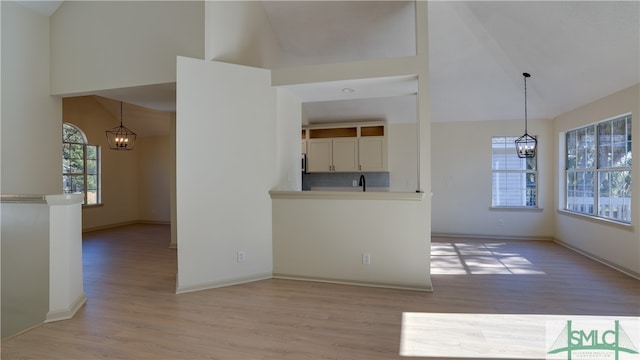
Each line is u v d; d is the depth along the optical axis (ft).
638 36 11.15
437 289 12.46
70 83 15.31
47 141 15.52
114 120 27.91
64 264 10.09
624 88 14.14
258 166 13.56
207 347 8.35
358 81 13.16
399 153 23.53
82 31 15.10
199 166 12.44
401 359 7.81
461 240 21.53
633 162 13.70
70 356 7.97
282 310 10.55
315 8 15.58
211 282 12.67
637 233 13.51
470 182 22.59
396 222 12.68
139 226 28.14
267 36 16.66
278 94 14.12
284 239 13.83
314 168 24.47
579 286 12.66
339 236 13.24
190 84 12.30
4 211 10.51
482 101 20.17
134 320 9.87
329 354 8.02
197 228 12.43
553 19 12.39
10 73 14.24
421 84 12.35
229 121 12.98
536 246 19.70
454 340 8.65
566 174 20.22
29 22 14.87
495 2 12.94
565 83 16.16
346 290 12.41
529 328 9.29
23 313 10.37
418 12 12.45
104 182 27.14
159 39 13.98
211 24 13.39
